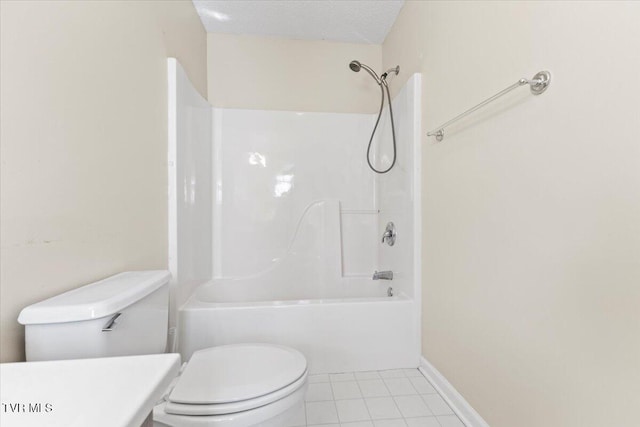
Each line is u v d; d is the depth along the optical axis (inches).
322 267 85.5
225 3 72.8
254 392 30.9
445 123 48.5
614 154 23.8
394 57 79.2
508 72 35.9
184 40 66.1
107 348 26.4
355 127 89.0
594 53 25.3
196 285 69.5
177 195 56.1
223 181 84.6
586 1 26.0
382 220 83.7
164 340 38.5
